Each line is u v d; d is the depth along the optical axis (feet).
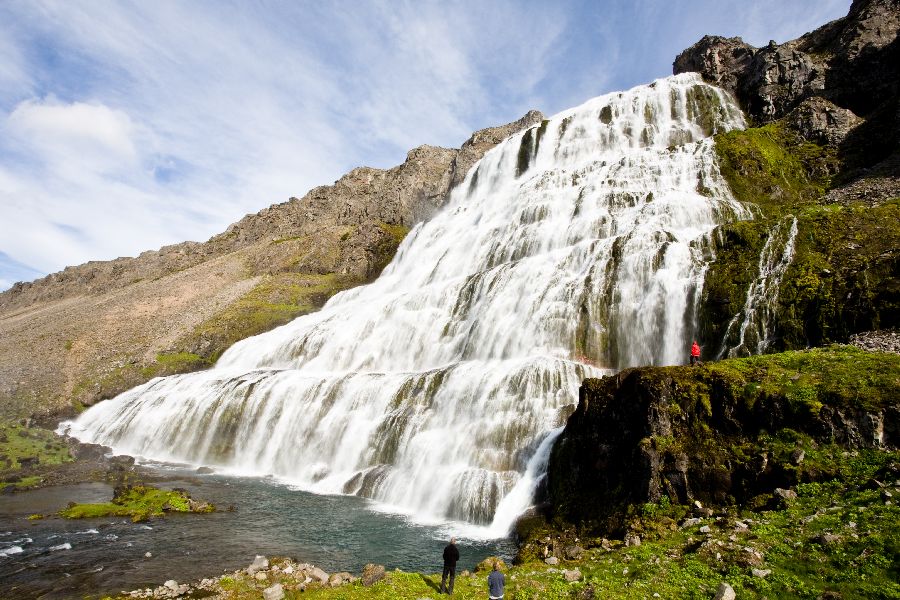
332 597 52.70
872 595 35.91
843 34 190.49
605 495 68.23
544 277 135.64
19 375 217.97
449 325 149.07
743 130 171.94
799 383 60.03
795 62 193.77
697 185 152.97
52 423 187.11
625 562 50.39
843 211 106.22
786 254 102.06
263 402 145.48
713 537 49.39
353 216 365.61
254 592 56.65
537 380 101.86
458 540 78.13
